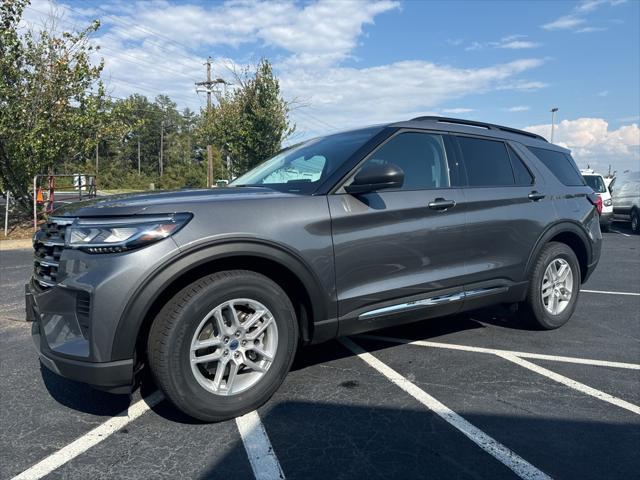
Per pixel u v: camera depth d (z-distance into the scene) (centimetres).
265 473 247
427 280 367
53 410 316
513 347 432
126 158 9562
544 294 465
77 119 1422
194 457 261
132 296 259
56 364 271
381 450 267
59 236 285
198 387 281
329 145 387
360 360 400
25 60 1381
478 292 401
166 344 271
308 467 252
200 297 276
